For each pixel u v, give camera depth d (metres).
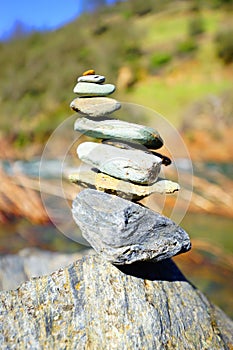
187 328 1.20
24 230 2.63
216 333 1.24
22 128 6.95
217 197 2.99
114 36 8.73
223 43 7.27
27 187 3.29
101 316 1.16
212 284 1.86
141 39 8.56
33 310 1.18
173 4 10.21
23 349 1.13
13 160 5.47
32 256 1.88
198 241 2.34
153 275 1.27
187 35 8.30
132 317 1.16
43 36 10.09
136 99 6.89
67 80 7.93
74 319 1.17
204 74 7.12
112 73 7.61
